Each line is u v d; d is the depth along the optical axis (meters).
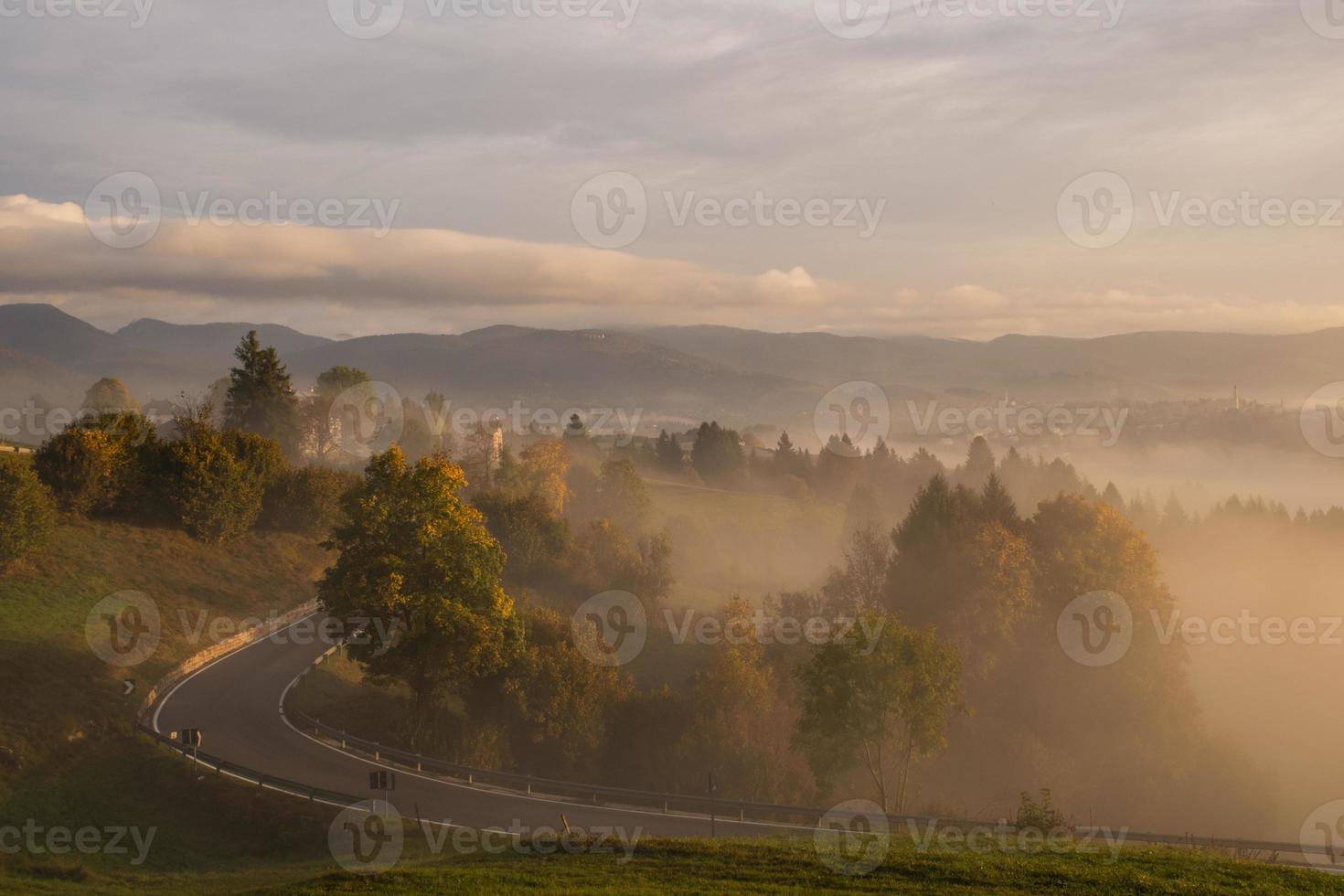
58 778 45.78
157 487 93.69
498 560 60.94
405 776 49.38
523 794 47.50
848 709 51.41
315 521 105.94
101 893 32.16
